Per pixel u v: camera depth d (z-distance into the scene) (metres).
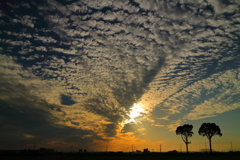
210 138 87.75
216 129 85.38
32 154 112.38
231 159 51.62
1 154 106.56
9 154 107.50
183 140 95.19
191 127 93.44
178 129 95.44
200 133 89.56
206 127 87.19
